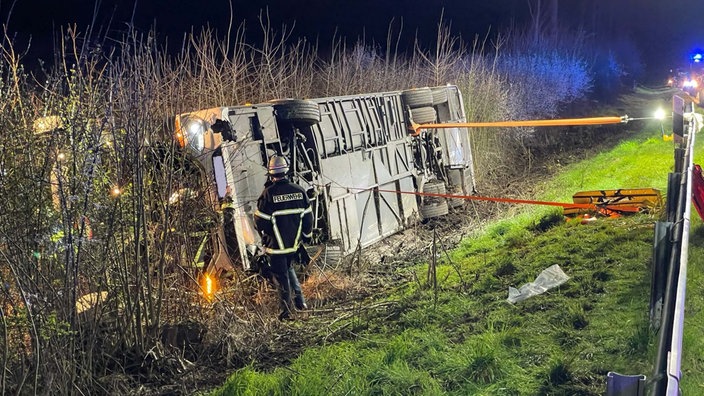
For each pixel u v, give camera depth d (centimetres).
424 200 1262
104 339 632
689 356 498
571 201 1155
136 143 630
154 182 700
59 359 553
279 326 748
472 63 1748
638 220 903
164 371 627
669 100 3303
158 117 742
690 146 730
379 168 1141
